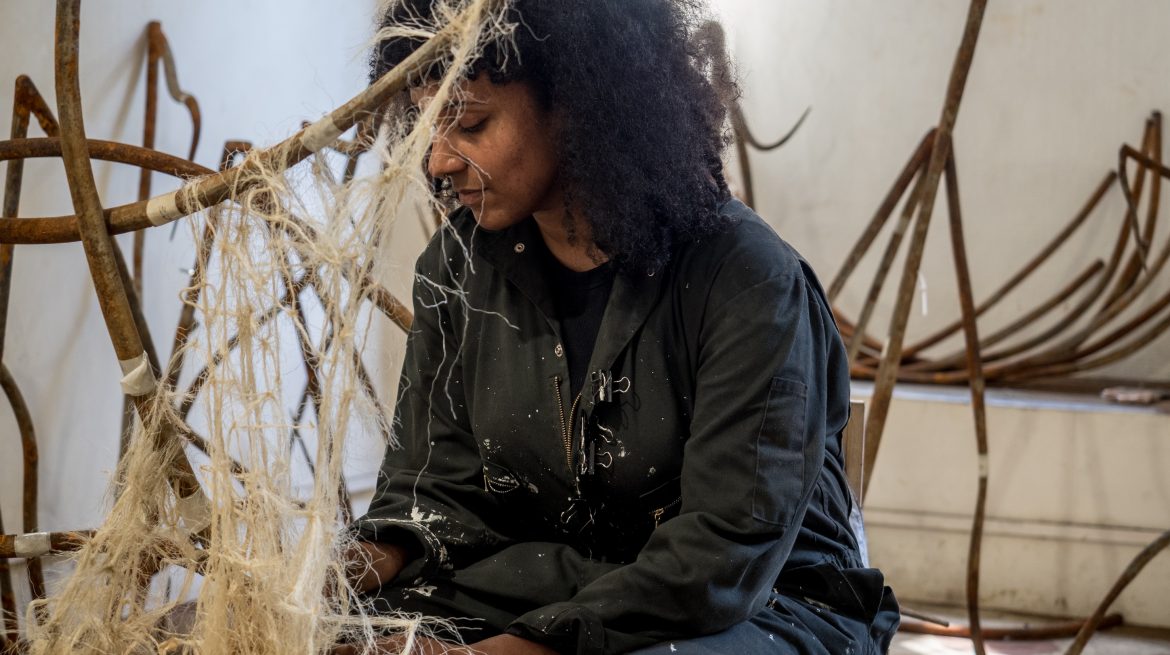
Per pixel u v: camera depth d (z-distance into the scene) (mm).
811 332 1261
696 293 1258
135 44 2553
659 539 1173
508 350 1350
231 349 1141
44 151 1360
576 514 1344
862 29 3543
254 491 1060
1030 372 3221
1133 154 3111
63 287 2408
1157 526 2814
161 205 1110
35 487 2133
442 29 1030
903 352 3396
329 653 1131
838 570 1304
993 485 2932
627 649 1126
